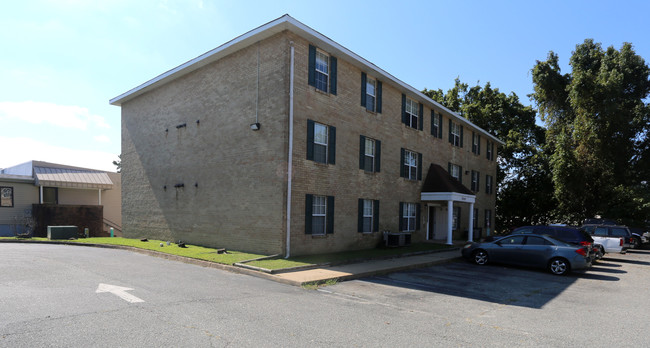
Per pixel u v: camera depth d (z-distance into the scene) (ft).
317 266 38.42
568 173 84.94
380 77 57.67
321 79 48.44
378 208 57.06
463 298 27.96
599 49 91.66
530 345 17.72
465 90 113.91
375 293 28.81
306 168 45.37
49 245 57.21
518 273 40.68
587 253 40.09
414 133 66.49
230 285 29.09
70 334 16.48
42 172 84.69
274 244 43.11
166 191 60.23
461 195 65.41
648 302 27.89
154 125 63.82
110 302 22.17
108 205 94.89
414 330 19.35
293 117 43.83
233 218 48.39
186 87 57.88
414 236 65.87
